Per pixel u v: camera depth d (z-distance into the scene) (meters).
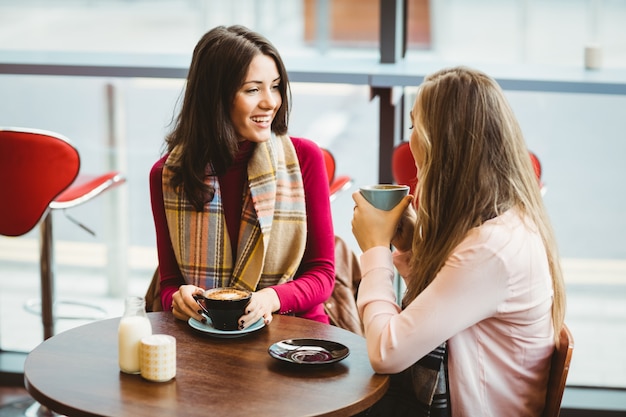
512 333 1.75
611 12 4.96
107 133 4.38
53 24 7.71
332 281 2.32
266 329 1.98
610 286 4.26
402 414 1.90
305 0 8.98
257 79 2.19
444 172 1.78
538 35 5.50
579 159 5.32
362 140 5.23
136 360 1.72
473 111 1.76
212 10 6.66
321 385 1.67
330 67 3.37
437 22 6.30
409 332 1.69
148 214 5.12
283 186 2.31
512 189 1.76
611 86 3.12
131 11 7.70
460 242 1.73
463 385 1.76
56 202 3.03
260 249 2.26
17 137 2.86
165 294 2.26
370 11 9.44
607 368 3.51
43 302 3.23
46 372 1.73
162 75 3.28
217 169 2.28
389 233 1.90
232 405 1.58
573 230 4.96
